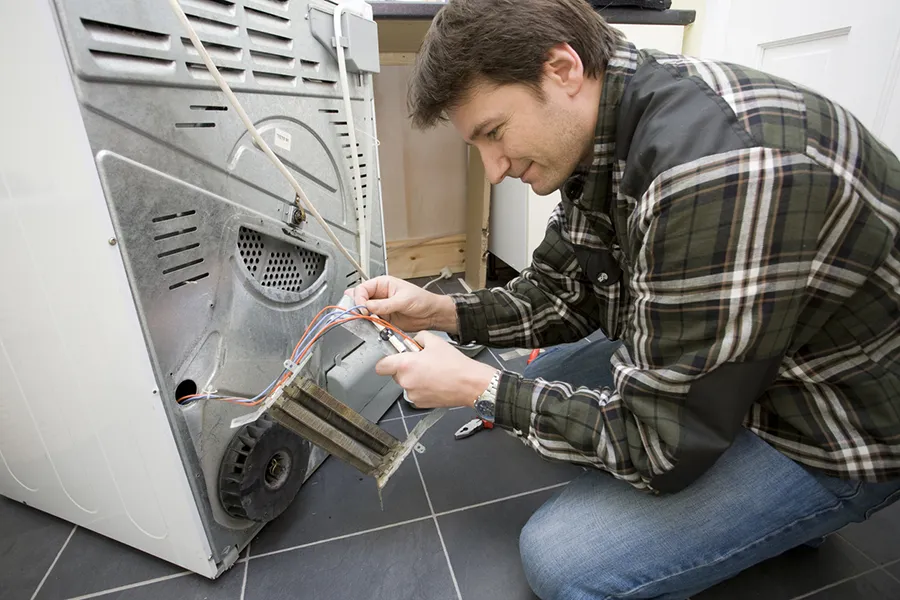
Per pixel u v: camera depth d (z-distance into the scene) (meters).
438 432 1.08
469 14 0.49
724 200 0.43
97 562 0.79
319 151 0.84
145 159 0.53
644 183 0.49
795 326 0.49
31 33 0.44
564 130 0.54
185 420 0.62
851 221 0.44
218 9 0.61
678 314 0.47
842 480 0.53
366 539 0.82
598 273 0.75
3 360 0.69
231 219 0.66
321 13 0.81
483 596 0.72
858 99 1.02
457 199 2.05
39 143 0.49
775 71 1.23
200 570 0.73
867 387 0.49
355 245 0.98
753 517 0.57
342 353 1.00
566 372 0.92
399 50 1.67
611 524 0.61
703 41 1.45
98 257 0.52
